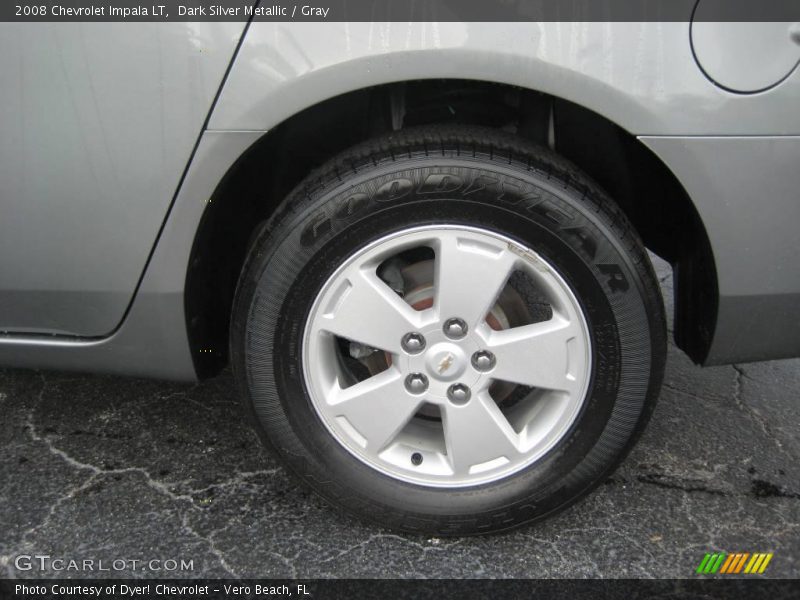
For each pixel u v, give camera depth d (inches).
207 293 77.3
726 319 72.1
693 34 62.7
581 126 75.9
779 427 98.7
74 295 73.2
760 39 62.9
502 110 77.4
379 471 75.6
